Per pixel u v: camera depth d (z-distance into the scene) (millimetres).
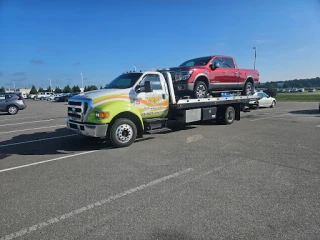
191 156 5988
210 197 3756
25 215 3373
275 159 5621
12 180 4691
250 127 10312
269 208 3393
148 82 7414
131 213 3348
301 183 4230
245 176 4594
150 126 8016
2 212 3467
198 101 9328
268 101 21094
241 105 12109
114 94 7121
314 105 24047
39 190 4188
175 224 3057
